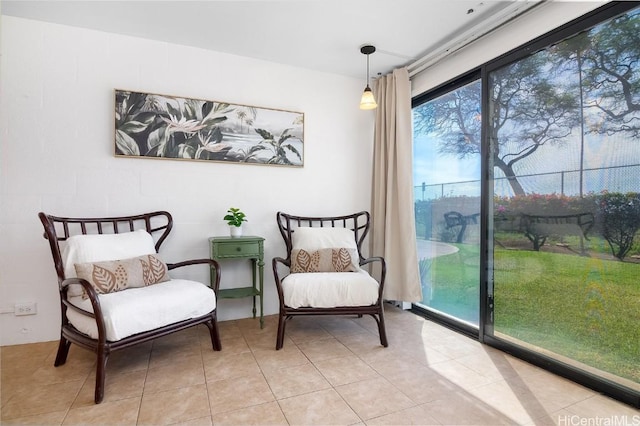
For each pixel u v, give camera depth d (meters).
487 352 2.26
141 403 1.64
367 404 1.64
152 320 1.86
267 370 1.99
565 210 1.96
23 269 2.35
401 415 1.55
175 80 2.75
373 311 2.37
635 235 1.65
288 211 3.16
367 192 3.50
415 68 3.04
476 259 2.64
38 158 2.38
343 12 2.29
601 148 1.79
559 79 1.99
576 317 1.90
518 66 2.24
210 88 2.86
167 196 2.73
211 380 1.87
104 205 2.55
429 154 3.16
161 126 2.68
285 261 2.74
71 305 1.89
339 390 1.76
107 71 2.56
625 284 1.69
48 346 2.32
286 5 2.21
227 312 2.94
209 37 2.65
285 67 3.13
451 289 2.88
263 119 3.03
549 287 2.04
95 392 1.64
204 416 1.54
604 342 1.78
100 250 2.17
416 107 3.33
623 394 1.65
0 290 2.30
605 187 1.77
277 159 3.07
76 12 2.29
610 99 1.75
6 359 2.11
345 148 3.40
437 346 2.37
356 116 3.45
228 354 2.22
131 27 2.50
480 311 2.46
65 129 2.45
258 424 1.48
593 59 1.82
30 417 1.52
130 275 2.12
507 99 2.32
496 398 1.70
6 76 2.31
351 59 3.01
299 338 2.51
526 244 2.18
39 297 2.39
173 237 2.75
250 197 3.01
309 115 3.24
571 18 1.89
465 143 2.76
